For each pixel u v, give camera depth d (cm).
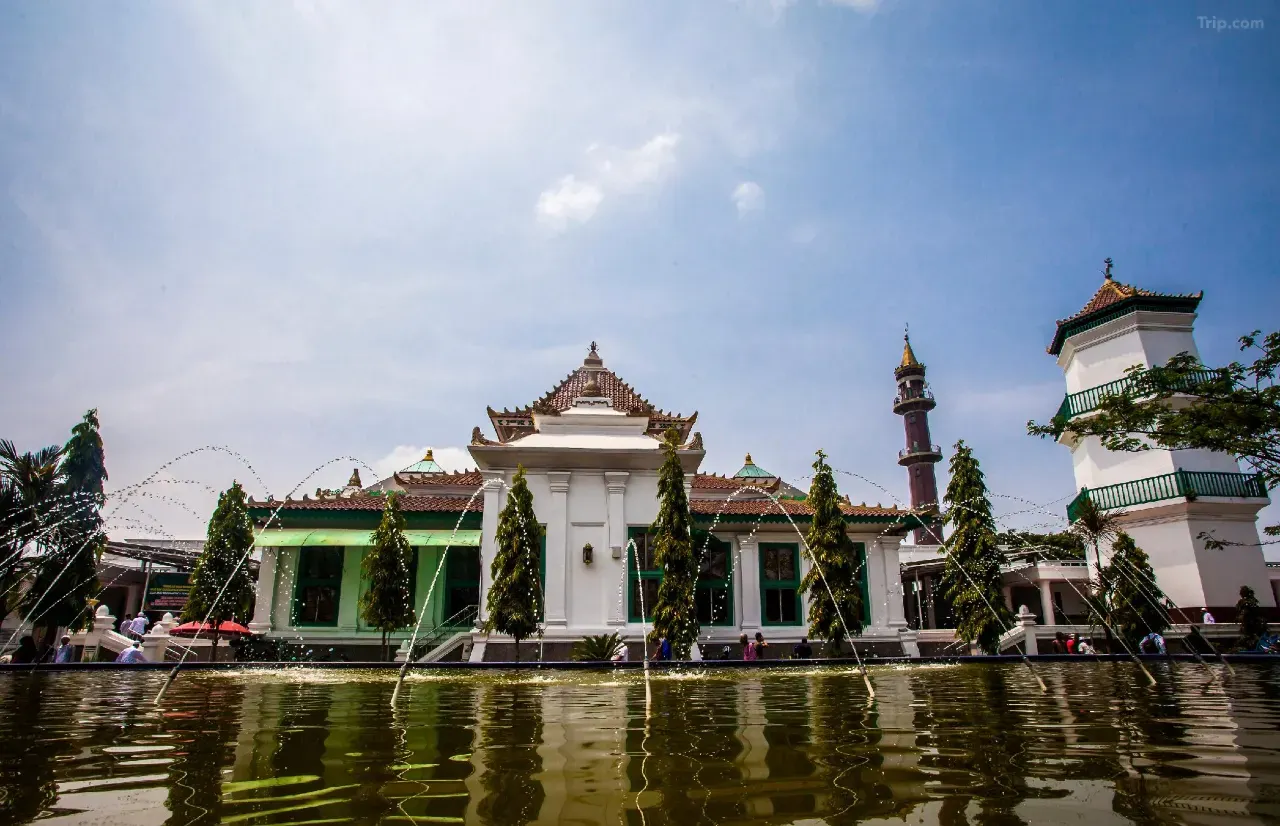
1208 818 321
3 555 1927
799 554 2470
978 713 711
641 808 346
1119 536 2489
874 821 321
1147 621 2359
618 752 495
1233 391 1596
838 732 584
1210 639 2378
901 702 825
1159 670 1396
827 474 2189
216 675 1295
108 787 393
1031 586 3478
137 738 561
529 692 973
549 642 2095
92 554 2091
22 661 1633
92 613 2086
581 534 2220
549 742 538
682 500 2027
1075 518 2853
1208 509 2600
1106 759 460
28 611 1989
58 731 599
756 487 2867
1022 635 2366
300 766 449
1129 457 2809
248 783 403
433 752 498
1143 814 329
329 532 2302
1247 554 2600
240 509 2203
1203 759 458
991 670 1427
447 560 2406
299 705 801
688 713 723
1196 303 2812
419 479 2877
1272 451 1576
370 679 1223
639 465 2286
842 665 1633
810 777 411
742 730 599
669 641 1917
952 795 367
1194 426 1627
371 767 446
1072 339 3034
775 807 346
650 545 2228
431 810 344
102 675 1290
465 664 1541
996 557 2350
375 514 2331
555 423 2427
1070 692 939
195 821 326
